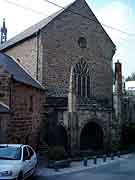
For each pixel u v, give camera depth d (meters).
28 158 15.77
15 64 35.41
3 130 23.08
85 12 39.78
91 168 23.11
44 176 18.53
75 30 38.50
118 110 39.81
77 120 32.72
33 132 29.70
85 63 39.34
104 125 36.03
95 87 40.19
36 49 35.53
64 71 36.94
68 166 23.66
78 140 32.56
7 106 24.05
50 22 36.09
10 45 38.69
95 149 36.03
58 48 36.62
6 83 24.22
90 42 40.09
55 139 31.84
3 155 14.90
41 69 34.88
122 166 24.34
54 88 35.72
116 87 40.97
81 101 36.59
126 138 40.31
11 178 13.16
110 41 42.47
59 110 32.78
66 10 37.66
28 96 28.72
